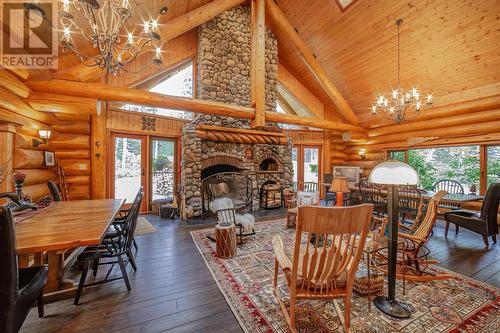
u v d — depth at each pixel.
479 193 4.84
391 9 4.20
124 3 2.19
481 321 1.76
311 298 1.48
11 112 2.81
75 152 4.55
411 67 4.88
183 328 1.67
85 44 3.25
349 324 1.55
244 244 3.40
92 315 1.80
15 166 2.94
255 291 2.15
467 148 5.13
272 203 5.97
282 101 8.12
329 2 4.76
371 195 4.99
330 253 1.43
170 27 4.01
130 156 5.55
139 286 2.23
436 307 1.92
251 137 5.62
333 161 8.09
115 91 3.70
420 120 5.69
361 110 6.81
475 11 3.55
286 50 6.63
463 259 2.92
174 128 6.16
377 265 2.46
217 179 5.70
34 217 2.17
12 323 1.20
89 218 2.13
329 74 6.29
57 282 2.08
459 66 4.35
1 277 1.18
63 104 3.39
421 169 6.06
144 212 5.68
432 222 2.28
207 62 5.54
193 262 2.78
